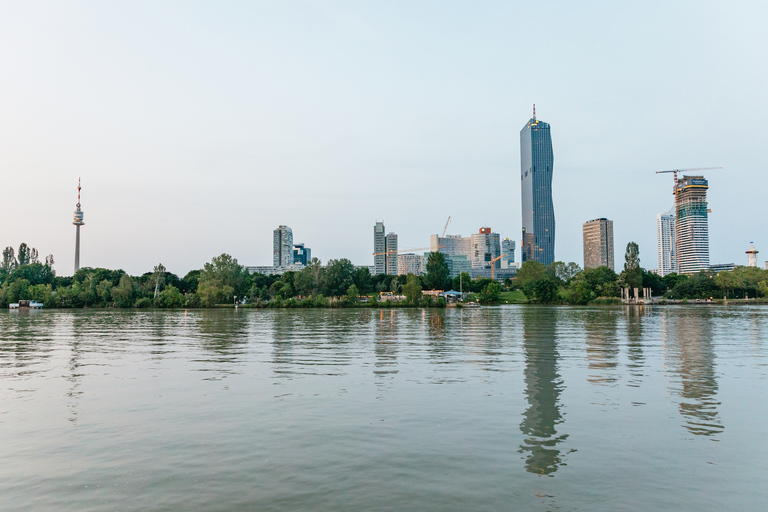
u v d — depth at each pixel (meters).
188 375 29.61
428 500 11.95
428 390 24.72
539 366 32.72
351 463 14.42
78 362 35.72
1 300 180.50
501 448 15.70
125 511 11.49
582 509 11.48
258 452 15.40
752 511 11.41
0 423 18.75
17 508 11.67
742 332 60.94
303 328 72.25
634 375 29.06
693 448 15.65
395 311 137.00
